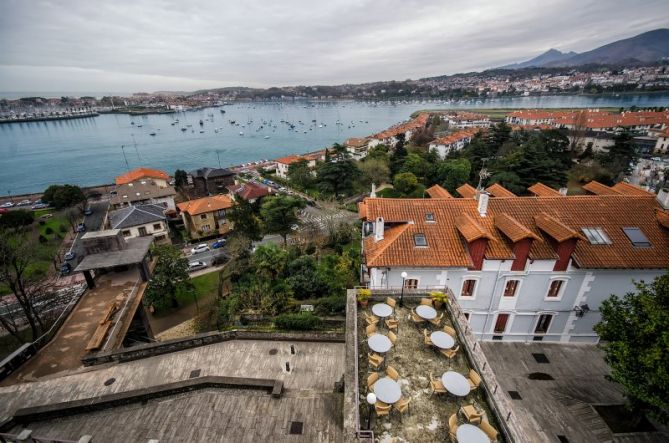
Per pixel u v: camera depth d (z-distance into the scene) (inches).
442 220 1063.6
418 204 1113.4
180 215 3230.8
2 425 684.1
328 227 2245.3
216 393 783.7
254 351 966.4
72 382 820.6
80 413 724.0
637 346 698.8
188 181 4256.9
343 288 1382.9
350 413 475.5
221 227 2918.3
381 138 5472.4
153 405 748.6
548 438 821.2
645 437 803.4
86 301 1095.6
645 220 1055.0
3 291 1831.9
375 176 3531.0
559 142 3107.8
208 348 970.7
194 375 876.0
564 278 995.3
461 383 523.2
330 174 3452.3
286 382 860.6
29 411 698.8
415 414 508.7
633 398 745.0
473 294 1023.0
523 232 930.7
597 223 1051.3
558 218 1066.1
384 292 750.5
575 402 901.8
